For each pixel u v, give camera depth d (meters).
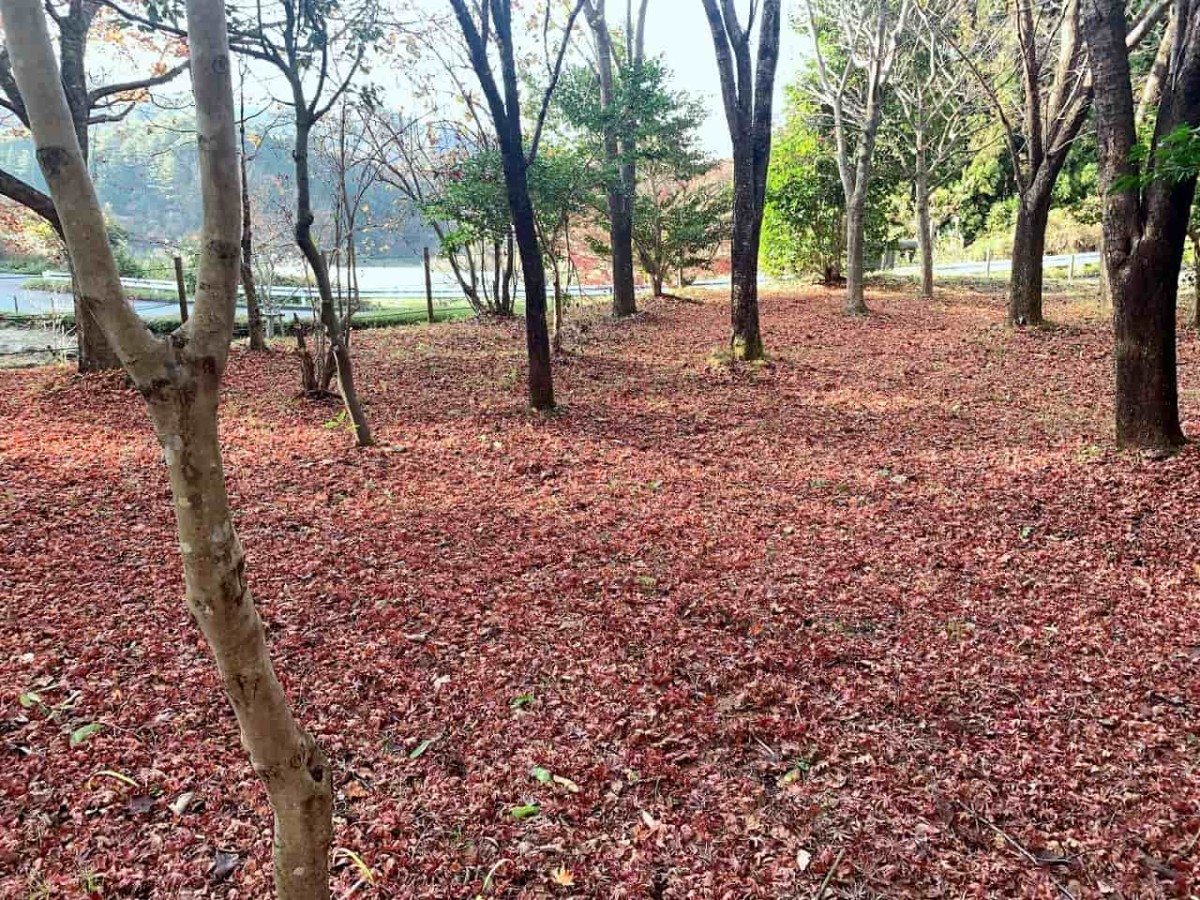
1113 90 5.12
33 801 2.53
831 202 18.08
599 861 2.32
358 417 6.55
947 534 4.63
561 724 2.95
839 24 15.52
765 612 3.76
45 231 14.84
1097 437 6.12
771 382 8.86
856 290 13.98
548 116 11.70
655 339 11.84
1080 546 4.38
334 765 2.74
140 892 2.20
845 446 6.51
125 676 3.24
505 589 4.02
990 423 6.97
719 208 16.19
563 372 9.55
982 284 18.53
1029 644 3.44
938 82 15.48
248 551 4.50
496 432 7.01
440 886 2.24
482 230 9.95
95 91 8.81
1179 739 2.77
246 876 2.24
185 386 1.19
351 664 3.35
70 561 4.31
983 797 2.53
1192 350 9.57
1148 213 5.16
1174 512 4.62
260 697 1.39
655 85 11.33
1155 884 2.18
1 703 3.02
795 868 2.27
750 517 4.98
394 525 4.90
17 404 7.93
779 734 2.87
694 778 2.66
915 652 3.40
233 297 1.25
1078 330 10.93
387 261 27.47
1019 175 10.98
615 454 6.38
